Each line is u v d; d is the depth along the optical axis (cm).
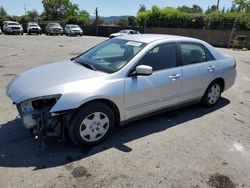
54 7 5916
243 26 2692
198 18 3073
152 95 390
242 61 1323
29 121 320
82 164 311
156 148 355
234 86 713
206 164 323
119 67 362
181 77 425
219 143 378
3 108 470
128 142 368
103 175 292
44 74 363
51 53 1369
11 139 362
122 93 351
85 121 332
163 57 407
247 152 356
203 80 470
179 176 297
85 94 317
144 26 3569
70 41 2389
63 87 316
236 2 2978
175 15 3269
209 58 489
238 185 287
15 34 3338
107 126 357
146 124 430
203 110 508
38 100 319
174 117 466
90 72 360
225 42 2698
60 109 304
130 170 304
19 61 1044
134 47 397
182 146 364
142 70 353
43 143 330
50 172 293
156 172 302
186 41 449
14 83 354
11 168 298
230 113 499
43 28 4316
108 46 438
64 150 339
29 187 268
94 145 353
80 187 271
